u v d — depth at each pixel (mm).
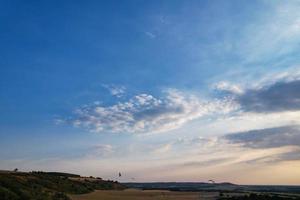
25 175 127250
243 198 127938
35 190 96375
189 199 137625
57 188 125188
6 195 77688
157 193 170125
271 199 121312
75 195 127625
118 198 134125
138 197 143250
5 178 97125
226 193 175375
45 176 142625
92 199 121562
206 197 147875
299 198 122938
